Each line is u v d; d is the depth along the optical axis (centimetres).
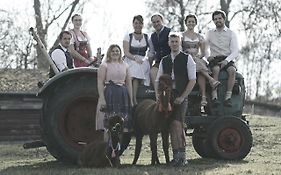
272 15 3488
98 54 1080
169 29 1033
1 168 964
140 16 1023
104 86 920
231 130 1052
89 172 817
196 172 838
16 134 1614
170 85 889
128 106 923
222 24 1078
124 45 1025
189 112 1080
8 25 2373
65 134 990
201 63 1043
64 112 990
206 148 1084
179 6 3475
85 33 1091
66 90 995
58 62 1027
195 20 1059
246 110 3341
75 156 988
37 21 2750
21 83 1950
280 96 4419
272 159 1085
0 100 1606
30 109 1630
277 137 1573
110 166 887
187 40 1055
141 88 1030
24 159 1188
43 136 1004
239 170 866
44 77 2066
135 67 1014
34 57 2533
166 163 942
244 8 3556
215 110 1076
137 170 837
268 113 3375
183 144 920
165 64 945
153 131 913
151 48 1042
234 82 1070
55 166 984
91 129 1001
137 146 962
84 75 1000
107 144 878
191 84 927
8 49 2364
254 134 1627
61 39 1046
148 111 926
